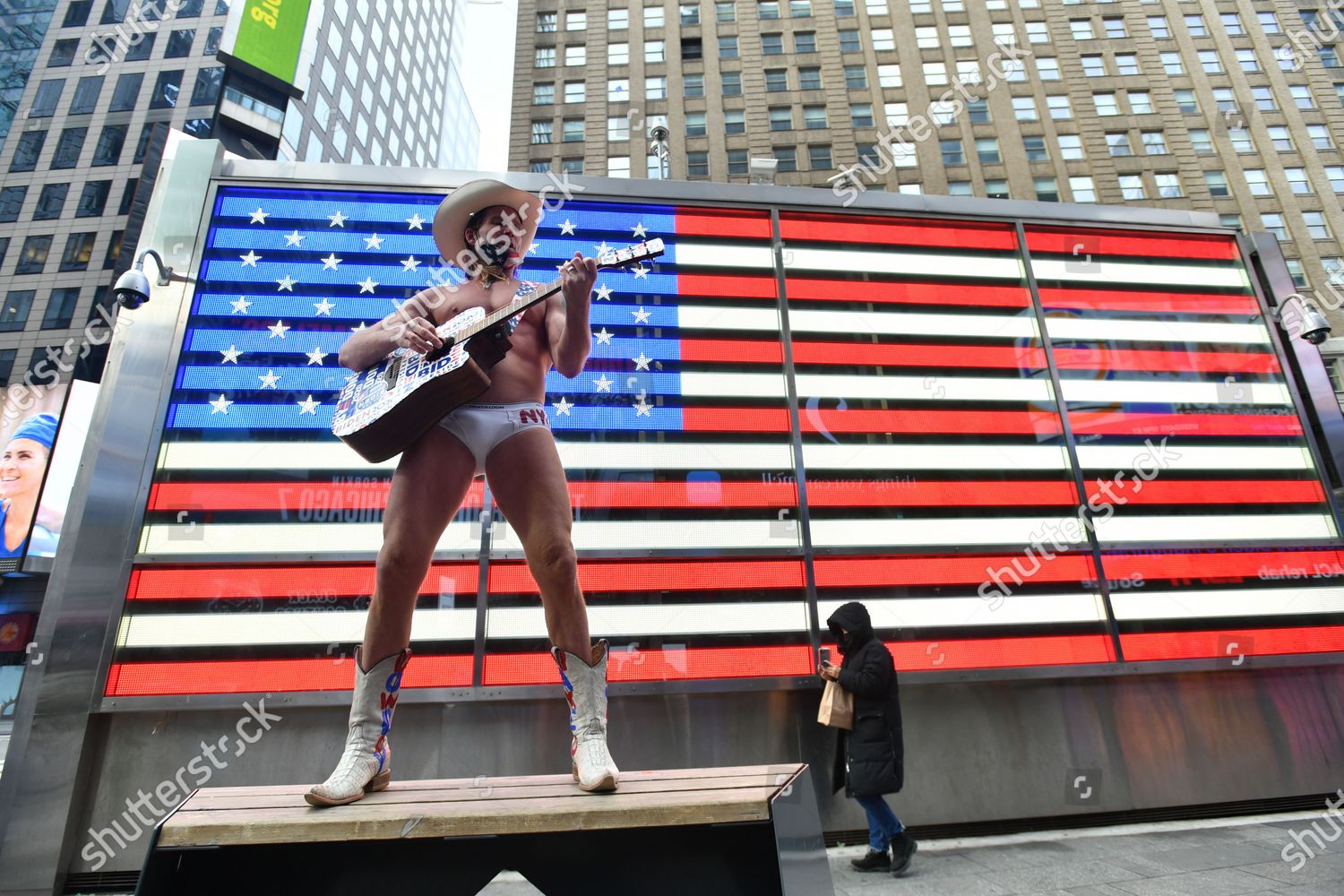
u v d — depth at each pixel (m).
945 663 4.88
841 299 5.68
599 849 1.36
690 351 5.36
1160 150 32.22
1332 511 5.58
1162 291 6.10
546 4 34.22
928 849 4.43
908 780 4.71
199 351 4.79
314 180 5.27
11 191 29.61
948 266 5.91
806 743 4.66
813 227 5.84
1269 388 5.93
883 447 5.33
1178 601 5.23
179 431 4.61
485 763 4.34
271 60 23.95
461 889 1.33
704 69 32.94
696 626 4.73
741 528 4.98
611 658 4.60
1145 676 5.11
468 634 4.46
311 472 4.63
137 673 4.15
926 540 5.14
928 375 5.58
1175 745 4.98
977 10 33.84
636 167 31.41
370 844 1.34
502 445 1.92
